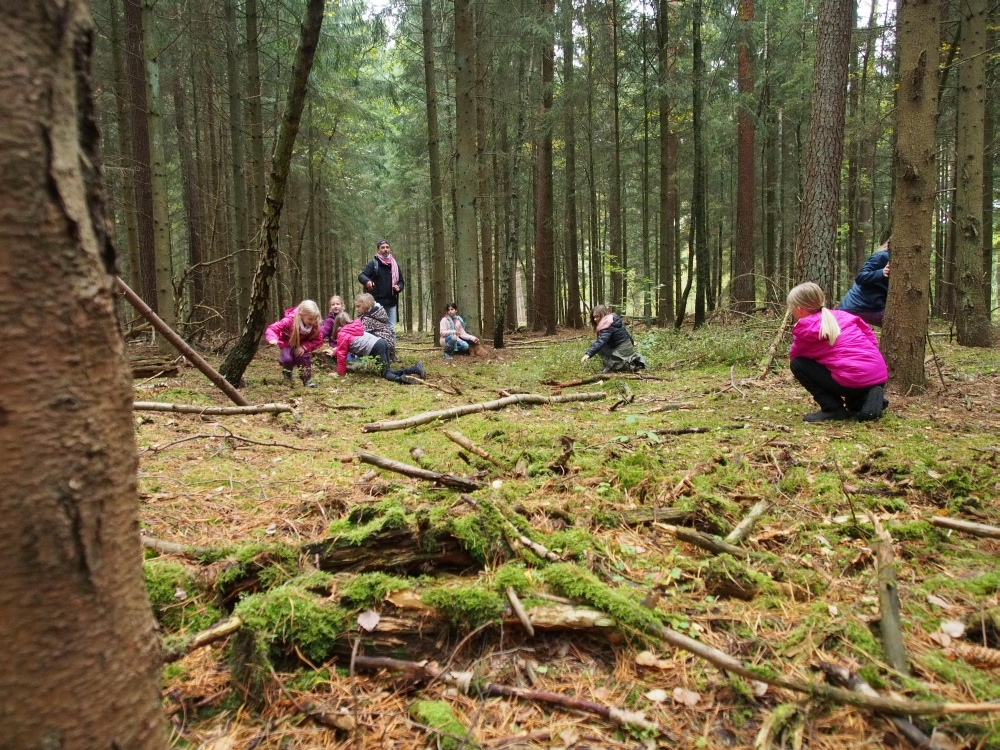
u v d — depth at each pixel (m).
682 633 1.87
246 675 1.74
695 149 10.94
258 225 10.39
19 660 0.89
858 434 4.01
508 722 1.60
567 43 13.68
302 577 2.06
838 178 7.63
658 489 3.00
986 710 1.46
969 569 2.29
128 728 1.01
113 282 1.01
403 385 7.28
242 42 12.47
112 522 0.99
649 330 11.19
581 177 19.91
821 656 1.77
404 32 12.93
